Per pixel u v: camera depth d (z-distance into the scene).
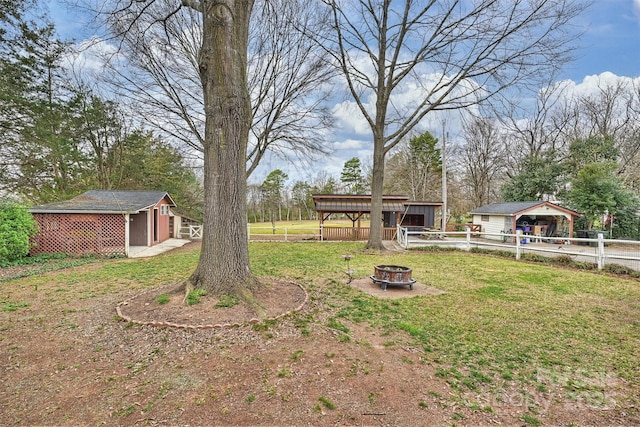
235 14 5.16
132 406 2.58
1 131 14.15
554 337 4.16
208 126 5.15
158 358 3.38
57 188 17.55
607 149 19.69
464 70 10.97
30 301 5.49
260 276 7.55
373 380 3.01
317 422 2.41
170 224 19.81
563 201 20.67
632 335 4.25
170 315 4.40
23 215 10.21
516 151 26.47
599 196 17.33
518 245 10.95
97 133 19.39
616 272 8.31
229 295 4.94
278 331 4.07
